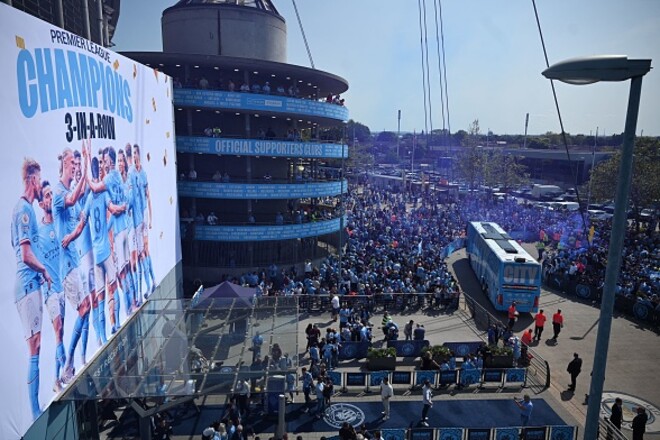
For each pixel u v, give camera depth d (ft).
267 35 112.88
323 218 121.39
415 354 68.13
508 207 203.41
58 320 34.60
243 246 109.09
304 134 161.38
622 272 105.19
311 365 59.31
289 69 102.47
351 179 318.24
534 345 74.79
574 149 371.97
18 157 29.48
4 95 28.07
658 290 91.71
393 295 89.35
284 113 104.68
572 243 146.20
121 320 49.83
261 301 59.67
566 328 82.64
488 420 52.49
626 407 55.98
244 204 114.42
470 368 60.64
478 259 113.29
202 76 105.19
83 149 39.68
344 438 43.01
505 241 102.99
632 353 71.67
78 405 39.27
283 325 52.75
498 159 245.04
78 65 38.86
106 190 45.34
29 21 30.96
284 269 107.14
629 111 20.27
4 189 27.99
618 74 19.97
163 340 48.78
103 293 44.24
